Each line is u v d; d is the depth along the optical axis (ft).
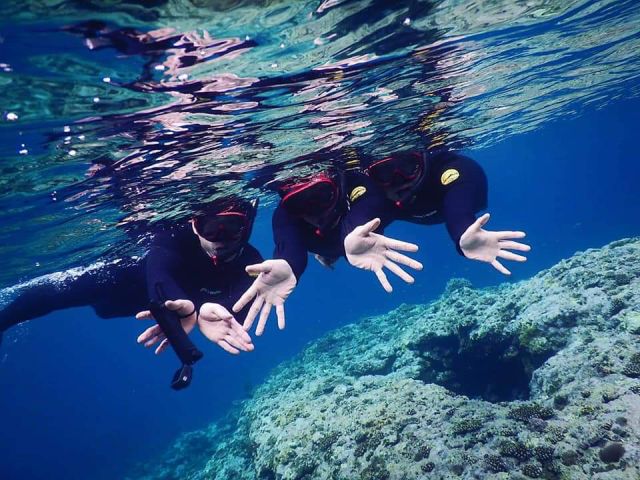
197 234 4.54
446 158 4.63
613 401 5.78
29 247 10.78
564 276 10.08
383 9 5.32
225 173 9.04
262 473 9.20
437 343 11.93
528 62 11.44
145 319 3.52
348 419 8.29
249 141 7.92
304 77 6.36
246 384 25.66
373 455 6.88
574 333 8.30
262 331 3.34
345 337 19.49
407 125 10.36
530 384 8.14
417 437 6.68
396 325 17.26
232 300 4.28
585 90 20.85
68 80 4.78
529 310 9.82
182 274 4.49
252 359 63.41
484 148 29.96
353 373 13.55
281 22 4.84
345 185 4.48
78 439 51.42
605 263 9.64
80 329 87.92
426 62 7.67
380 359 13.50
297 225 4.40
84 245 11.57
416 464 6.17
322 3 4.76
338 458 7.37
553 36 9.95
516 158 57.93
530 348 9.11
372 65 6.80
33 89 4.80
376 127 9.63
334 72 6.53
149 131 6.43
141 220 10.21
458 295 13.41
